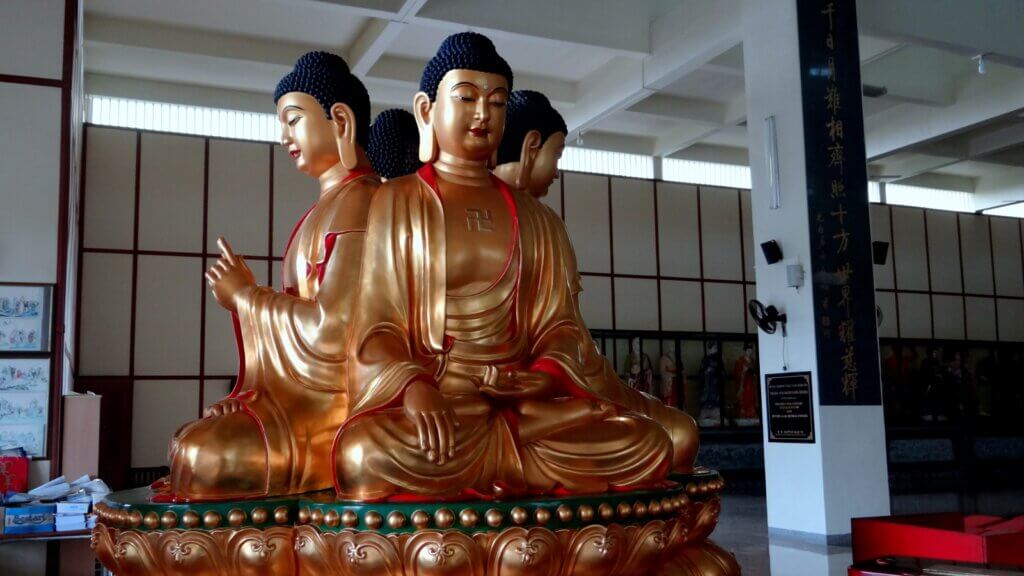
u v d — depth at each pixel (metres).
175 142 12.05
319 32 10.87
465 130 2.74
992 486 12.53
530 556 2.19
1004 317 16.97
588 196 14.42
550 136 3.39
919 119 12.94
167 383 11.67
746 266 15.36
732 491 12.67
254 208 12.35
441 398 2.42
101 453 11.21
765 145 8.29
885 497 7.64
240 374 2.86
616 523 2.32
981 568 1.68
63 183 6.76
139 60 11.06
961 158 14.81
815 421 7.59
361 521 2.22
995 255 17.09
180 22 10.56
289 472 2.58
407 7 9.21
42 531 5.20
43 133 6.76
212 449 2.48
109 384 11.37
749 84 8.57
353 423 2.41
